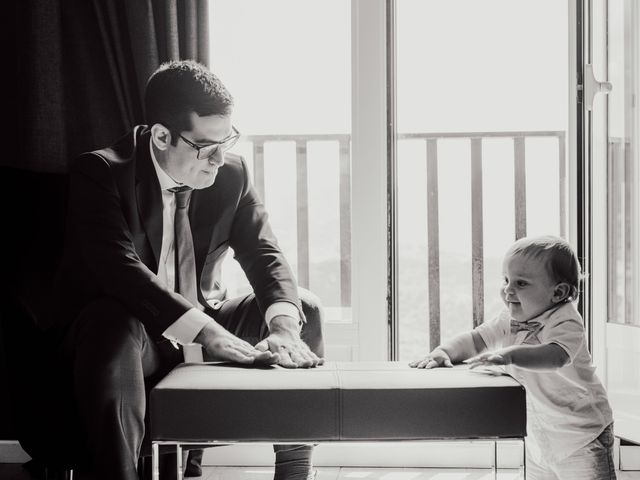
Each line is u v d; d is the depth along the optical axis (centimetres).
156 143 164
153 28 224
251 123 279
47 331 163
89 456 154
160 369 165
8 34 235
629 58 235
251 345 164
